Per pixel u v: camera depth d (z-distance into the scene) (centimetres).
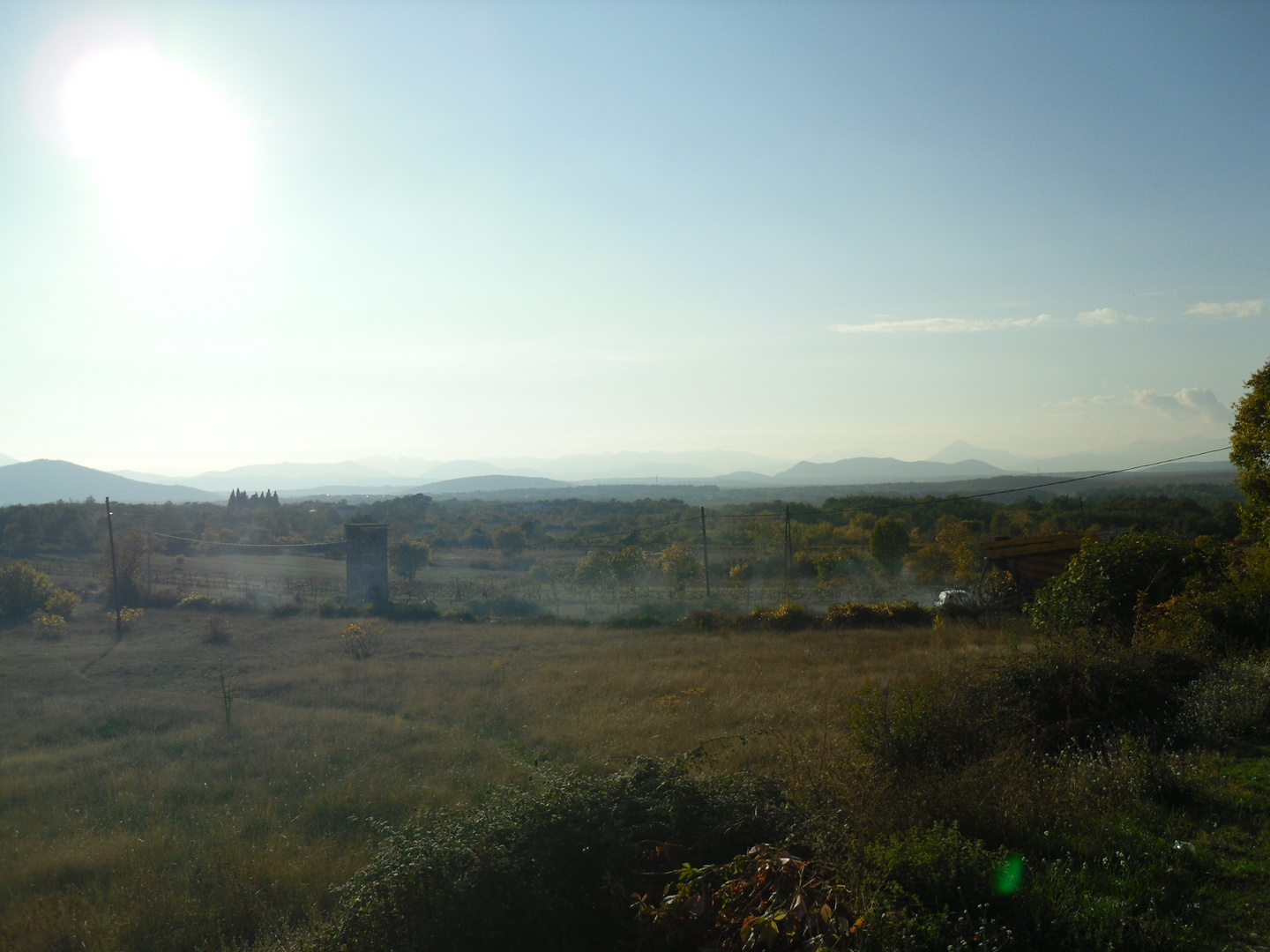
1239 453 1345
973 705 745
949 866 418
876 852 422
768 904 405
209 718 1496
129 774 1059
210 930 579
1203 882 442
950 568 3762
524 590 4709
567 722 1265
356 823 803
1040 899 409
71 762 1173
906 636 2202
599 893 467
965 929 381
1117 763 614
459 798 855
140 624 3303
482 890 443
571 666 1964
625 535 7625
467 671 1941
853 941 372
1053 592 1467
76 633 3075
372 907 450
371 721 1366
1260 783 599
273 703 1655
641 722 1204
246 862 668
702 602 3641
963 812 505
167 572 5434
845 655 1864
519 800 515
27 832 848
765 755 908
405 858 467
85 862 732
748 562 4819
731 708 1247
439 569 6644
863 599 3728
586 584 4388
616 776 549
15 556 6419
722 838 490
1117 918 392
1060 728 768
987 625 2223
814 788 549
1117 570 1364
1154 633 1099
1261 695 772
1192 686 823
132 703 1653
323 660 2259
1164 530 1473
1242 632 1062
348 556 3788
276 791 966
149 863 704
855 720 710
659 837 490
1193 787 573
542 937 441
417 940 439
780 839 479
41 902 638
